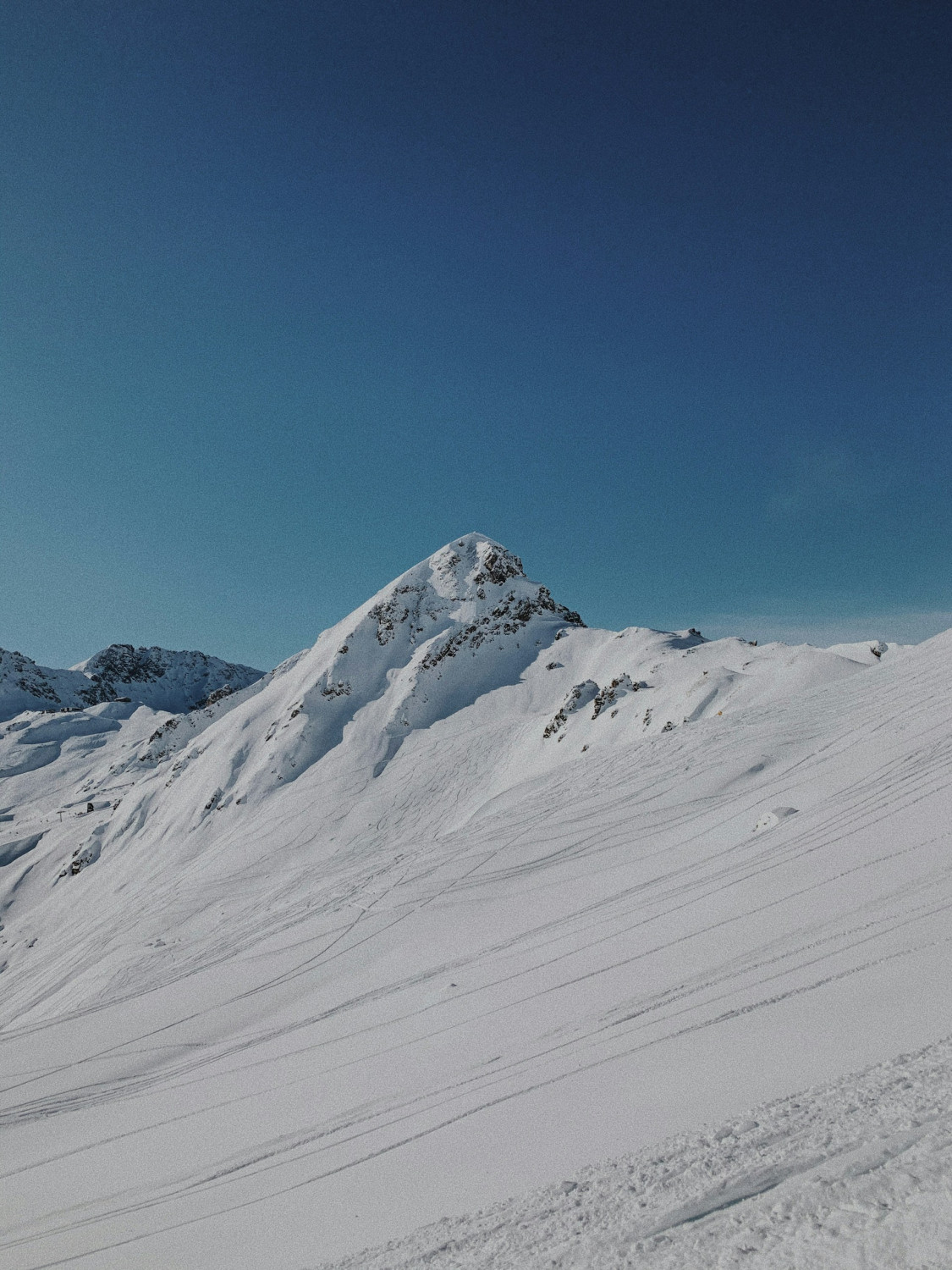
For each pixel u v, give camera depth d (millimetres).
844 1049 8836
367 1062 18312
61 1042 28250
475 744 103375
